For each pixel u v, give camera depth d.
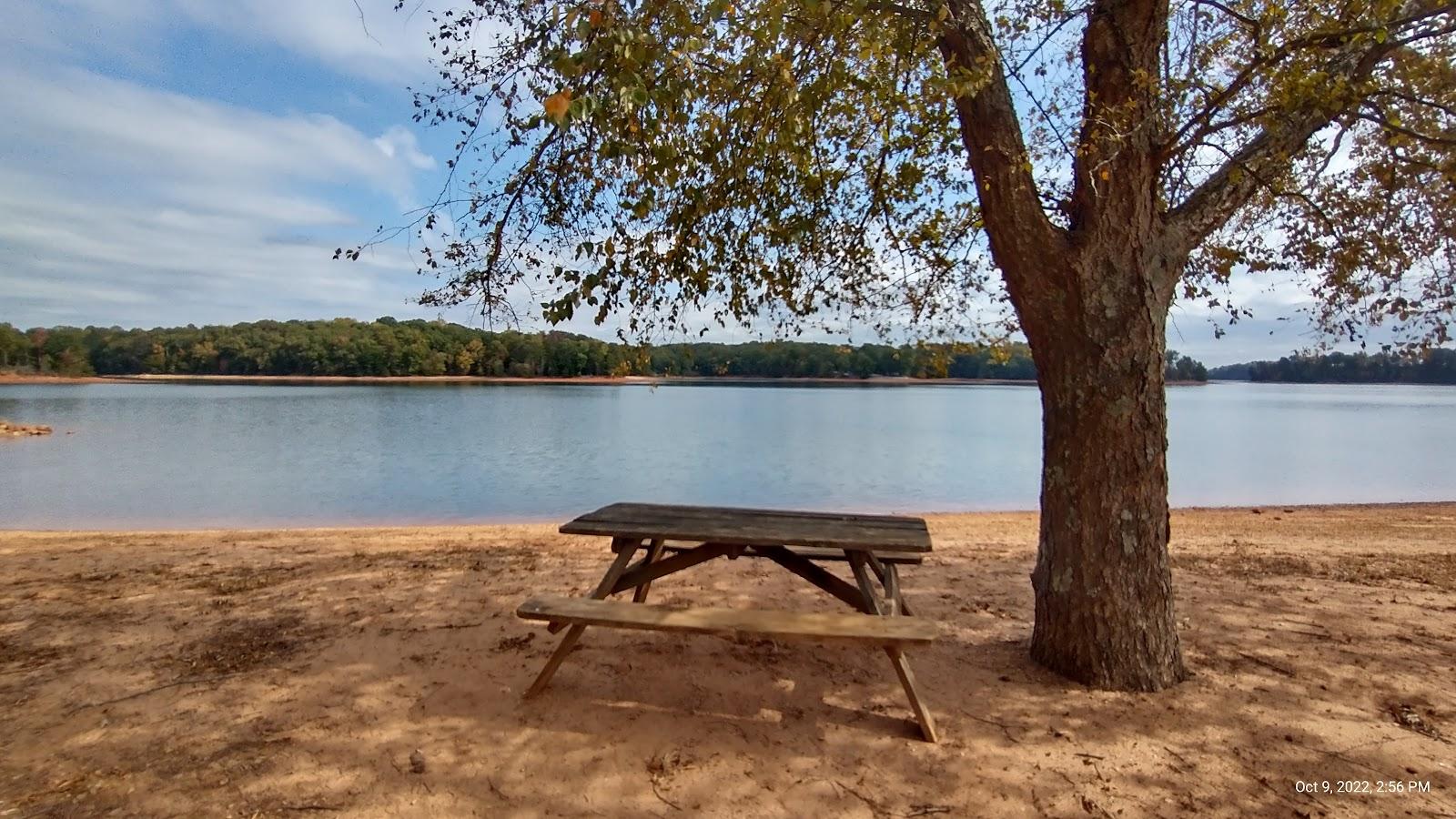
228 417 40.78
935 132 4.91
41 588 6.05
